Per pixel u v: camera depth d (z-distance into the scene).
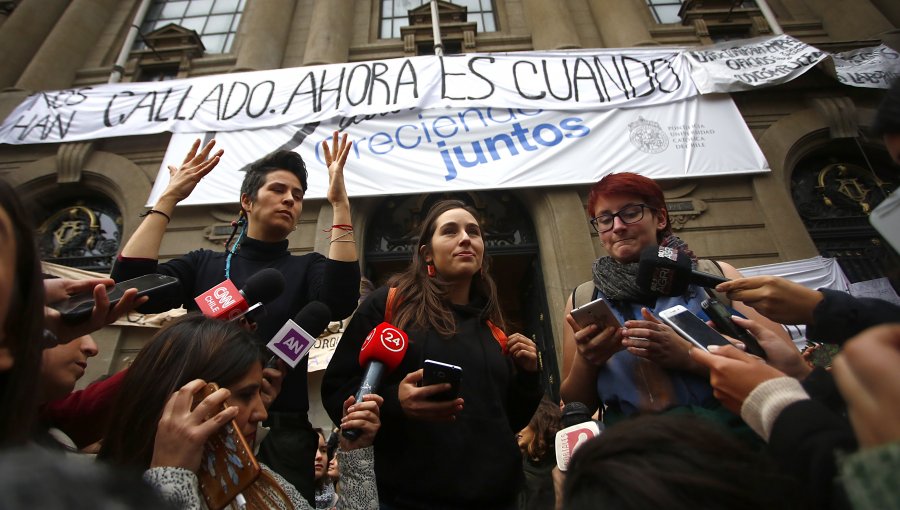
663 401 1.58
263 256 2.29
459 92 6.55
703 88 6.61
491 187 5.97
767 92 7.03
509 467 1.60
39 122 6.72
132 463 1.13
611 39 8.00
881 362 0.57
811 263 5.54
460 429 1.63
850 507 0.66
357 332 1.89
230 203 5.95
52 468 0.36
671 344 1.55
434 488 1.53
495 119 6.42
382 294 2.04
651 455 0.68
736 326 1.51
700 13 8.41
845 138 6.66
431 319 1.85
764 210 6.02
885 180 6.78
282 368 1.75
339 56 7.87
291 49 8.24
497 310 2.16
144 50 8.16
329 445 1.93
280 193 2.33
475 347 1.84
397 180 6.02
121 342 5.23
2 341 0.84
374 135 6.31
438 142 6.25
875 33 7.55
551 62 6.86
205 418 1.09
